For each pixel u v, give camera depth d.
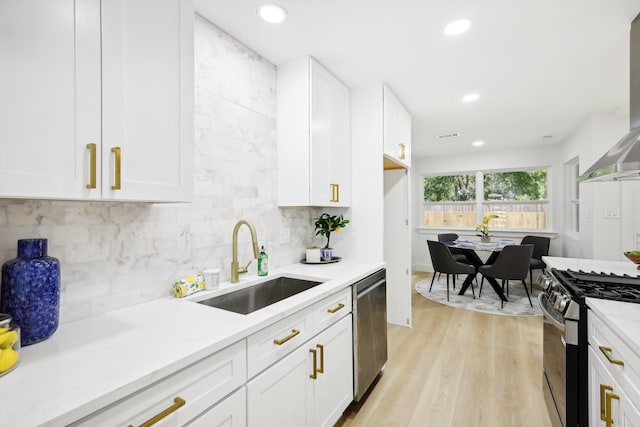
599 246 3.35
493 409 1.90
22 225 1.04
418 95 2.86
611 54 2.12
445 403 1.97
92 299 1.21
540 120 3.63
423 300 4.18
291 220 2.38
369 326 2.07
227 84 1.83
